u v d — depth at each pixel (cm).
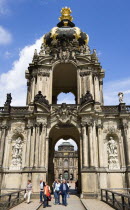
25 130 3422
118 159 3241
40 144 3153
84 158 3045
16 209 1970
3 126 3372
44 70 3778
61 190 2364
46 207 2183
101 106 3528
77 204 2405
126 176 3088
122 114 3334
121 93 3559
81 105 3309
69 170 11306
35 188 2903
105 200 2561
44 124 3262
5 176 3145
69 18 4991
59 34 4362
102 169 3069
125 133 3269
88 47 4231
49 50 4147
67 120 3356
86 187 2881
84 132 3183
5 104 3519
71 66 4006
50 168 3894
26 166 3128
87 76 3706
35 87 3725
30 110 3497
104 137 3353
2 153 3216
